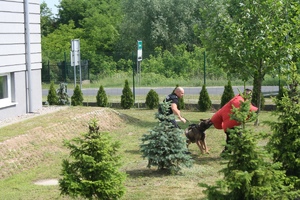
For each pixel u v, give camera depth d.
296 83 7.61
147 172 10.62
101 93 22.61
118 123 17.25
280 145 7.54
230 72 16.77
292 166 7.46
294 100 7.53
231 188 6.04
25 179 10.48
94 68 36.38
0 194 9.24
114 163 7.40
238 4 16.28
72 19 63.03
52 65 34.06
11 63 15.54
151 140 10.44
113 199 7.40
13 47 15.65
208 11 17.05
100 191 7.16
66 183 7.16
